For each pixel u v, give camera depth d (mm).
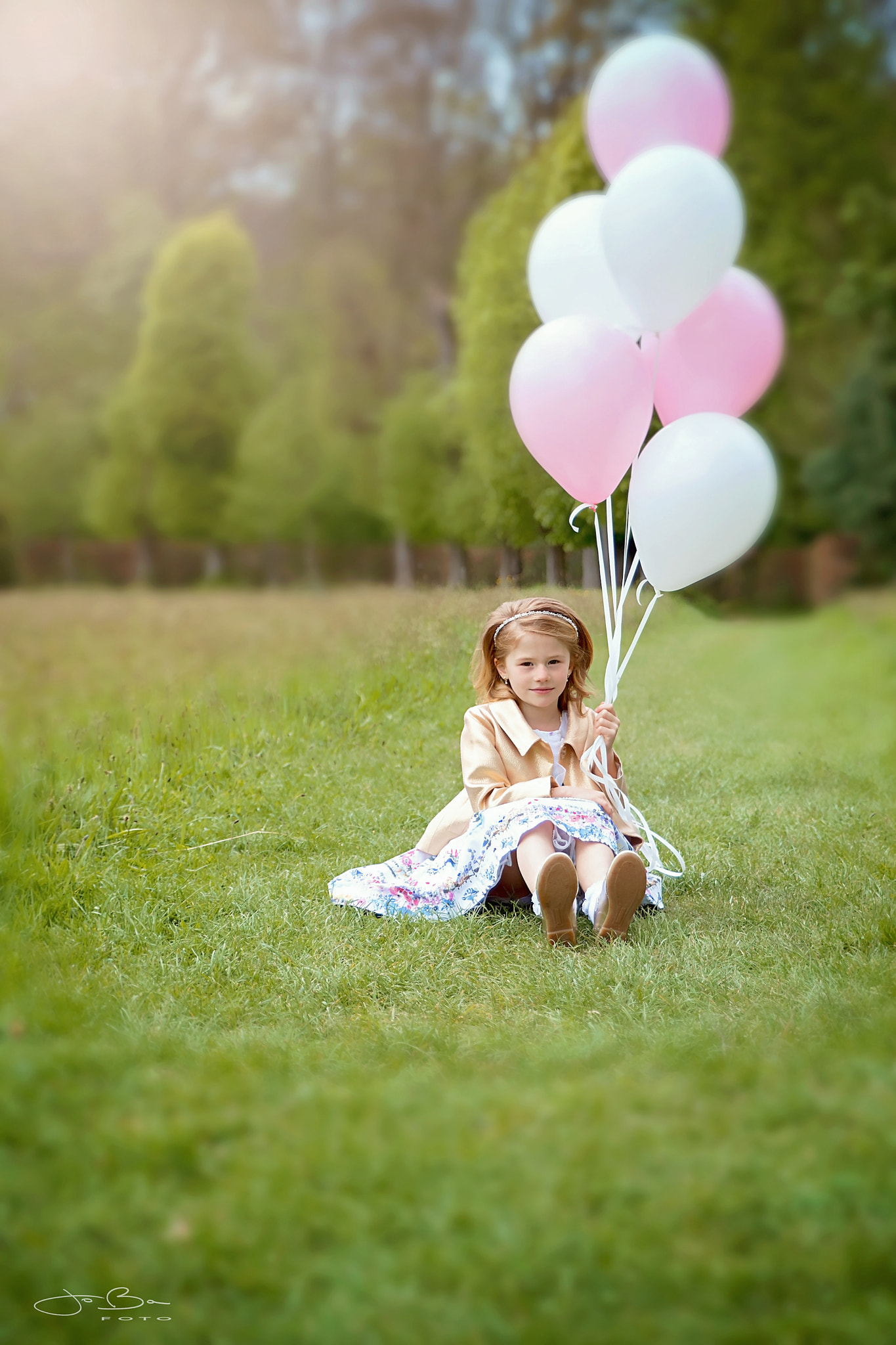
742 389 3857
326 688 6906
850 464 23109
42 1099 1843
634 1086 1903
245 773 4953
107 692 7805
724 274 3559
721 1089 1873
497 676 3480
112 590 25953
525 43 25297
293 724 5910
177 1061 2119
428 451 20812
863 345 22969
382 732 6023
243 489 27188
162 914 3244
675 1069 2016
